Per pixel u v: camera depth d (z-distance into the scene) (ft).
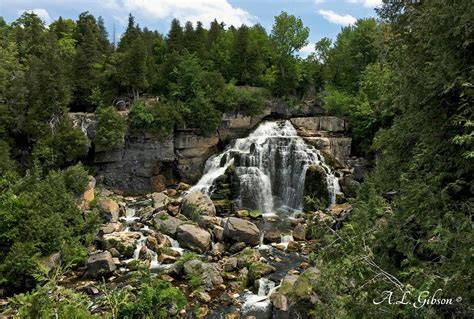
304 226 92.94
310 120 146.72
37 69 122.62
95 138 122.31
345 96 152.56
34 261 65.51
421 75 34.40
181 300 53.93
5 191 81.30
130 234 84.74
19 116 114.42
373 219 34.37
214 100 140.56
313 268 56.70
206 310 59.41
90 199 97.09
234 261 75.00
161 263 76.48
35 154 110.32
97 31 221.66
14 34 190.49
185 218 97.35
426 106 33.60
